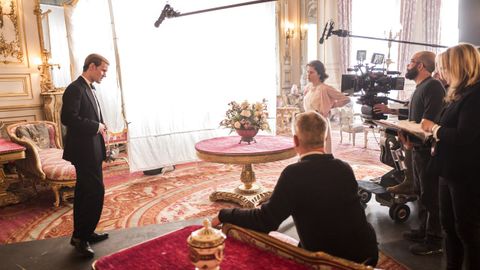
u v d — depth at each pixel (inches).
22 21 202.8
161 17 151.3
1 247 123.0
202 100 217.0
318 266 52.9
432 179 105.6
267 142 163.6
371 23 337.4
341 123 274.5
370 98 134.7
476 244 77.3
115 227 136.5
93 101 115.5
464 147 76.2
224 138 176.2
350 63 347.6
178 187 182.9
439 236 108.5
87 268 108.0
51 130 199.9
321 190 60.4
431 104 102.0
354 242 61.5
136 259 58.7
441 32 310.2
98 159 113.8
